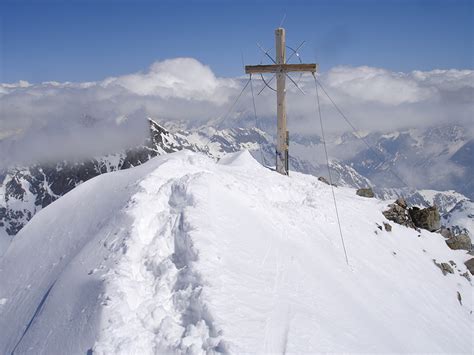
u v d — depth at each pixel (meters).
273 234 17.83
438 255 26.64
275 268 15.33
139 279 13.36
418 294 20.91
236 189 19.70
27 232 19.89
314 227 21.28
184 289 12.62
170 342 10.98
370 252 22.05
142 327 11.41
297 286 15.02
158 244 14.45
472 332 20.72
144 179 18.30
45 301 13.84
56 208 20.48
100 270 13.43
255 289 13.50
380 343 14.37
